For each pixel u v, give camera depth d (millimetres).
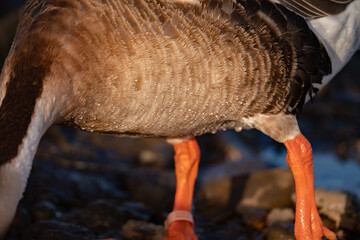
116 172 12344
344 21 7598
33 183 10398
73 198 10406
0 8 17281
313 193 7609
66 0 6465
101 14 6359
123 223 9125
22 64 6195
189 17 6520
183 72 6547
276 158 13375
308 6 7270
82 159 12727
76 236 7934
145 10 6406
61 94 6184
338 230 8617
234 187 10039
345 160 12828
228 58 6688
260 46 6828
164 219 9680
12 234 8477
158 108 6691
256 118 7328
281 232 8195
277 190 9695
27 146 5723
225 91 6828
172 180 11633
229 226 9172
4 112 5895
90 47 6336
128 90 6496
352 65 17422
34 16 6555
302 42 7125
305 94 7430
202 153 13906
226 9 6648
